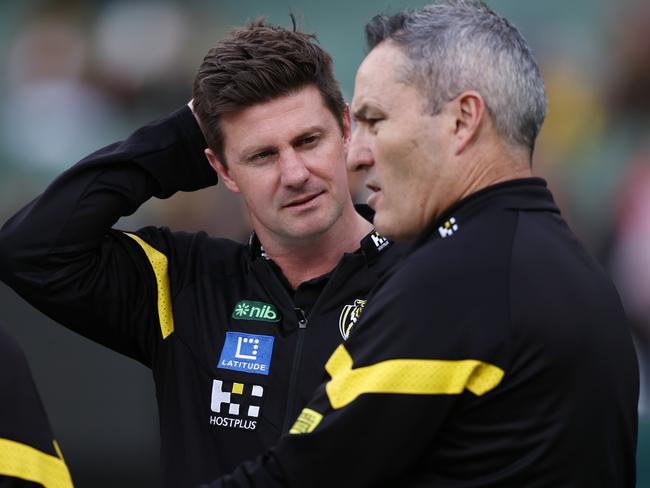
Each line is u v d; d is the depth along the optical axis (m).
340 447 5.95
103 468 13.55
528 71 6.36
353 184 9.33
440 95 6.23
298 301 7.73
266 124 7.43
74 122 21.16
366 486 5.97
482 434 5.92
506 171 6.33
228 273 8.12
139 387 13.58
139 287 8.13
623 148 19.38
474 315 5.88
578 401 5.97
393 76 6.32
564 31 21.08
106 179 8.01
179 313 7.99
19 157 20.73
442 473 6.05
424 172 6.32
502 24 6.38
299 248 7.76
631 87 19.77
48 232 7.90
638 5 20.34
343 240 7.85
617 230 17.84
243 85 7.42
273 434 7.43
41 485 6.43
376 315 6.10
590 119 19.81
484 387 5.86
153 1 22.09
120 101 21.42
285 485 6.05
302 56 7.48
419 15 6.39
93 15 22.06
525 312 5.90
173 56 21.66
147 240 8.31
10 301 13.62
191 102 8.37
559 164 19.36
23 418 6.50
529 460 5.88
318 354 7.54
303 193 7.50
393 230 6.50
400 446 5.89
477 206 6.23
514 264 6.01
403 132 6.30
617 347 6.27
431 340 5.88
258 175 7.55
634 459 6.54
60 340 13.61
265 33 7.61
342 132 7.73
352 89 22.47
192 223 17.56
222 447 7.57
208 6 22.39
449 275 5.97
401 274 6.14
